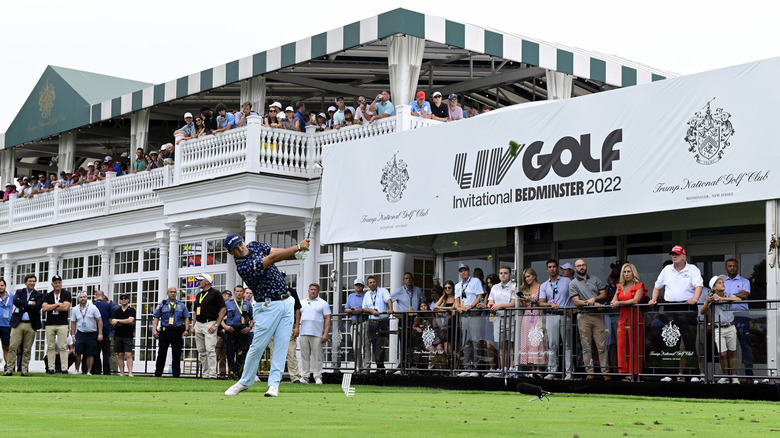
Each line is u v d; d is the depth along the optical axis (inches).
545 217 547.5
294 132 820.0
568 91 829.8
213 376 718.5
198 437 188.4
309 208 818.8
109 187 1017.5
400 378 597.0
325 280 816.9
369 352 628.4
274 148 807.1
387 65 867.4
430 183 613.3
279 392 435.8
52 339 785.6
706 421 268.2
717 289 478.3
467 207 589.9
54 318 785.6
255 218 796.6
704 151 484.7
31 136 1176.2
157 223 948.0
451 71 888.3
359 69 868.0
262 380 708.7
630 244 623.8
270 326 370.9
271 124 814.5
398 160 634.2
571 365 506.6
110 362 896.3
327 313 657.6
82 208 1061.8
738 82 474.3
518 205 561.9
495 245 674.8
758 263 562.6
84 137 1216.8
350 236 661.9
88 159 1350.9
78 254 1096.8
